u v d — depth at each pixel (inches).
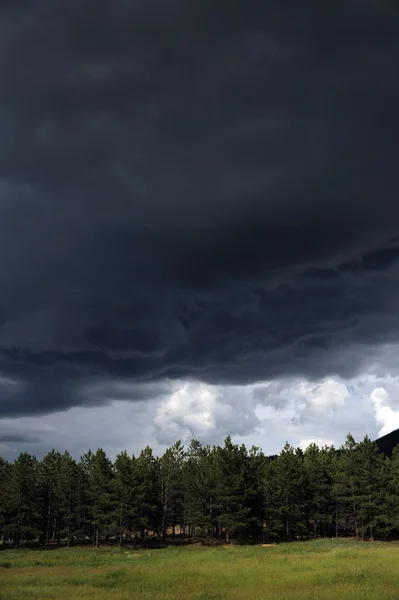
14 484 3063.5
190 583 1073.5
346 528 3619.6
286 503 3122.5
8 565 1710.1
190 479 3201.3
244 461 3174.2
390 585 936.9
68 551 2706.7
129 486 2982.3
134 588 1020.5
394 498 2903.5
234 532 3127.5
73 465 3284.9
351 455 3233.3
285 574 1181.7
